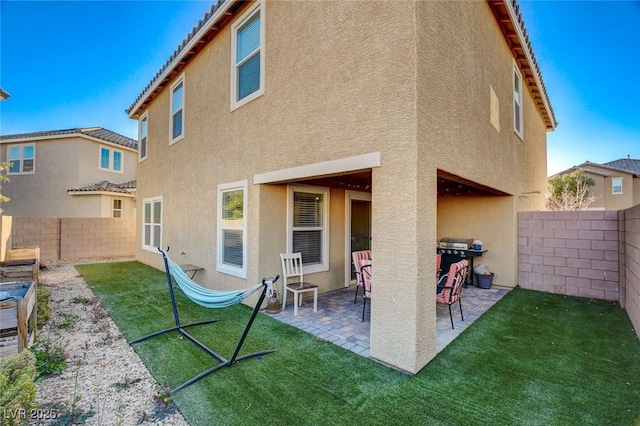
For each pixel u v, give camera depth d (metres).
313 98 5.12
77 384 3.60
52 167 18.30
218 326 5.44
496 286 8.58
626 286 6.31
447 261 9.01
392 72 4.01
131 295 7.58
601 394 3.35
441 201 9.67
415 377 3.69
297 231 7.13
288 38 5.68
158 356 4.29
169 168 10.36
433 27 4.23
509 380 3.63
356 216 8.65
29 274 7.40
